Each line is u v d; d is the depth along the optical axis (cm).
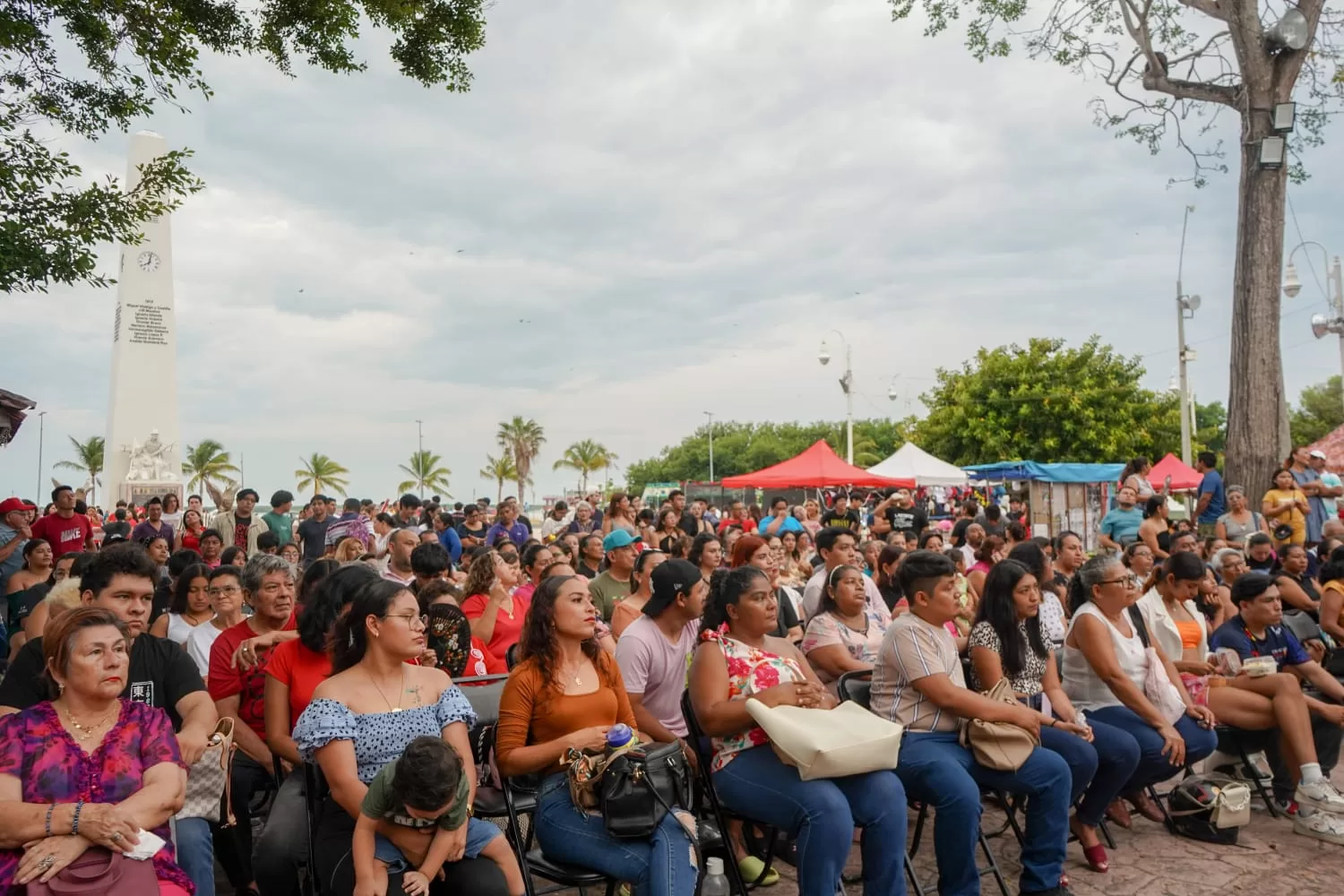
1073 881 476
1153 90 1330
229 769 407
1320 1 1177
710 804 431
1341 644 704
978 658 494
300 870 383
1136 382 3622
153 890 286
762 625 430
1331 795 534
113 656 311
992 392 3572
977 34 1458
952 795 417
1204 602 727
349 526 1092
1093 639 538
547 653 398
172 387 2905
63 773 301
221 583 504
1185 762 539
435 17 900
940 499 3111
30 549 818
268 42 869
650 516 1556
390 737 354
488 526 1634
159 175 821
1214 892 462
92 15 768
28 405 1137
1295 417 5169
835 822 375
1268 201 1202
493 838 345
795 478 2014
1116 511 1149
